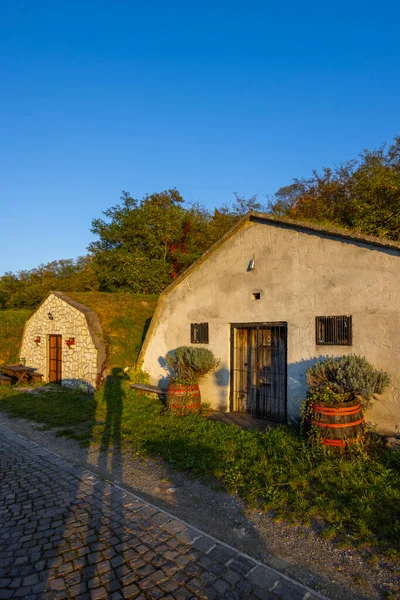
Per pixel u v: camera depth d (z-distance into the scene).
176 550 3.70
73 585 3.23
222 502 4.68
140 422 8.19
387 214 13.20
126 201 25.66
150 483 5.30
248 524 4.17
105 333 13.29
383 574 3.29
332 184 18.11
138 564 3.49
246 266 8.56
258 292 8.29
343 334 6.75
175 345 10.31
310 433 5.98
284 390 7.89
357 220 13.95
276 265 7.95
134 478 5.50
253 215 8.33
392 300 6.19
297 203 19.69
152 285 23.59
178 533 4.00
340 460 5.34
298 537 3.88
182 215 26.05
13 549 3.77
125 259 23.55
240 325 8.77
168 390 8.67
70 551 3.72
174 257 25.27
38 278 36.41
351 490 4.59
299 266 7.52
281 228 7.89
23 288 33.34
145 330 14.41
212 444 6.47
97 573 3.38
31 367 16.66
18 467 6.05
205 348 9.41
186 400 8.47
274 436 6.52
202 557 3.58
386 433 6.10
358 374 5.84
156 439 7.02
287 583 3.23
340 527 3.92
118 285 24.47
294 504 4.41
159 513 4.43
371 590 3.12
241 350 8.84
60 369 14.79
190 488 5.09
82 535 4.00
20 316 21.53
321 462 5.35
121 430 7.83
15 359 18.61
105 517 4.38
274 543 3.80
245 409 8.69
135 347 13.45
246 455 5.89
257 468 5.35
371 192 14.08
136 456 6.34
